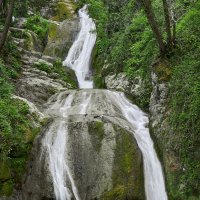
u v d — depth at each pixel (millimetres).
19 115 10898
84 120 11031
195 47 11312
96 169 10141
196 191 9133
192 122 9719
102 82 15727
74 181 9984
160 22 13906
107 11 19047
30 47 17344
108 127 10789
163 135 10852
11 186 9656
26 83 14023
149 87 12922
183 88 10555
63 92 13875
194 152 9508
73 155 10367
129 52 15055
